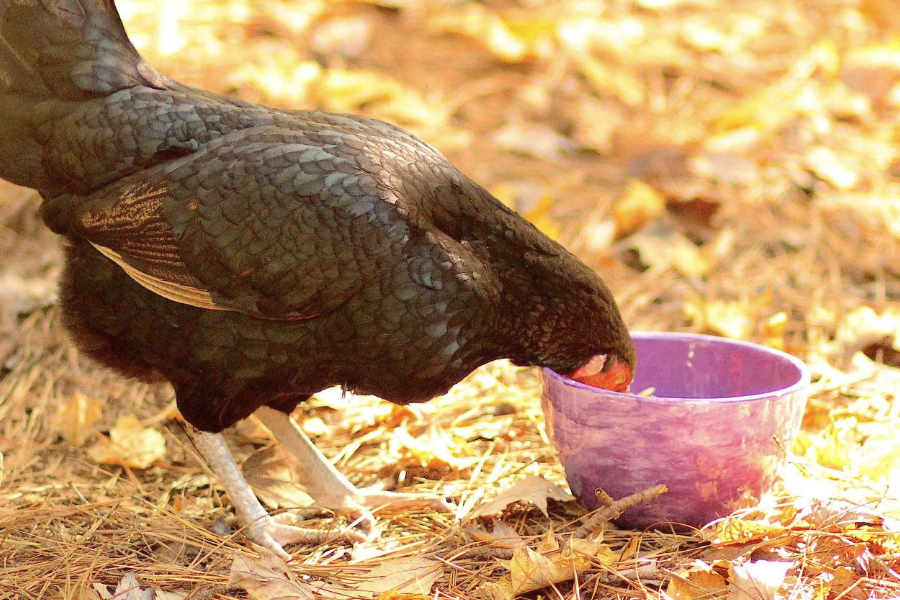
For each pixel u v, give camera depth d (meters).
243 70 10.77
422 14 12.93
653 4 13.51
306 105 10.49
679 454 5.30
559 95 11.45
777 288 8.52
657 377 6.39
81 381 7.26
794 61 12.34
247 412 5.50
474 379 7.38
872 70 11.92
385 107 10.71
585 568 4.96
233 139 5.25
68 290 5.51
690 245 8.97
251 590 4.96
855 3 13.93
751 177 9.85
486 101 11.32
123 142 5.29
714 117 10.84
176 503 6.00
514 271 5.48
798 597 4.79
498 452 6.54
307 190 5.07
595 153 10.55
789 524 5.37
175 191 5.13
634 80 11.66
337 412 7.00
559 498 5.65
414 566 5.20
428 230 5.18
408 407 6.88
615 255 9.05
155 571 5.25
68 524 5.70
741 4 13.86
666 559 5.23
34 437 6.64
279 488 6.06
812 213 9.56
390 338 5.20
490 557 5.29
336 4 12.76
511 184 9.77
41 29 5.40
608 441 5.39
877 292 8.46
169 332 5.34
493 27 12.23
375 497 5.93
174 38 11.18
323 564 5.34
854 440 6.48
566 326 5.59
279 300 5.11
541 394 5.84
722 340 6.22
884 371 7.24
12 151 5.53
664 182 9.73
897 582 4.90
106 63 5.46
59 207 5.48
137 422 6.62
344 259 5.06
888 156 10.59
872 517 5.21
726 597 4.80
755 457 5.36
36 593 5.05
